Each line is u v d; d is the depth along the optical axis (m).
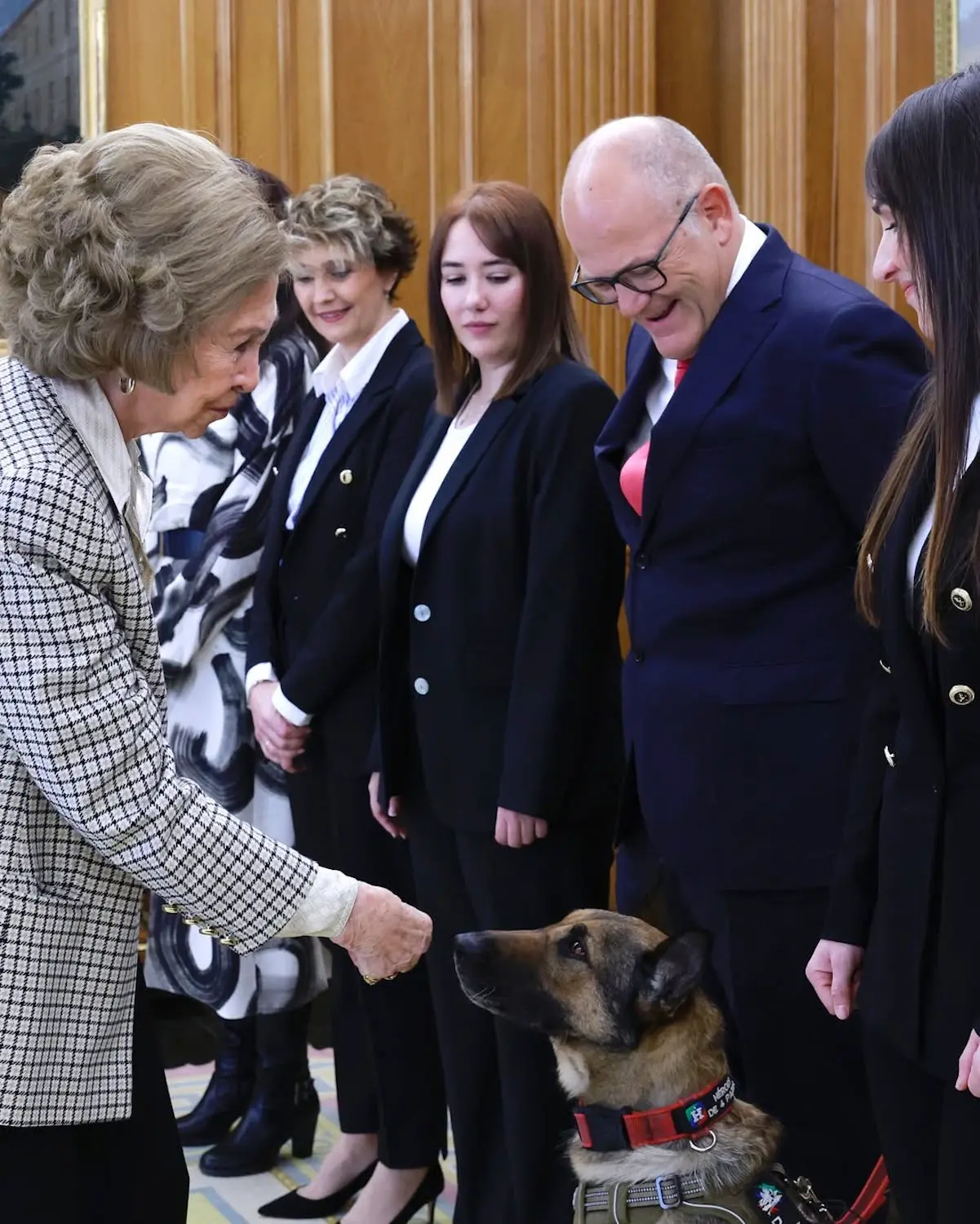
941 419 1.65
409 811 2.83
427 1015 2.96
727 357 2.27
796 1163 2.29
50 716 1.45
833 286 2.28
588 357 2.76
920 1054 1.71
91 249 1.49
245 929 1.60
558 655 2.52
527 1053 2.55
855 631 2.22
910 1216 1.80
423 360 3.12
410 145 4.29
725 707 2.25
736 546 2.26
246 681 3.30
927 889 1.70
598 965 2.20
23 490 1.45
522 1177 2.57
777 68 3.85
